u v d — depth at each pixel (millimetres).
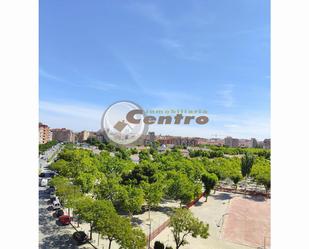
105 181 41281
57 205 44094
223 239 37094
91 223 32438
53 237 33969
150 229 36312
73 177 54844
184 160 66875
